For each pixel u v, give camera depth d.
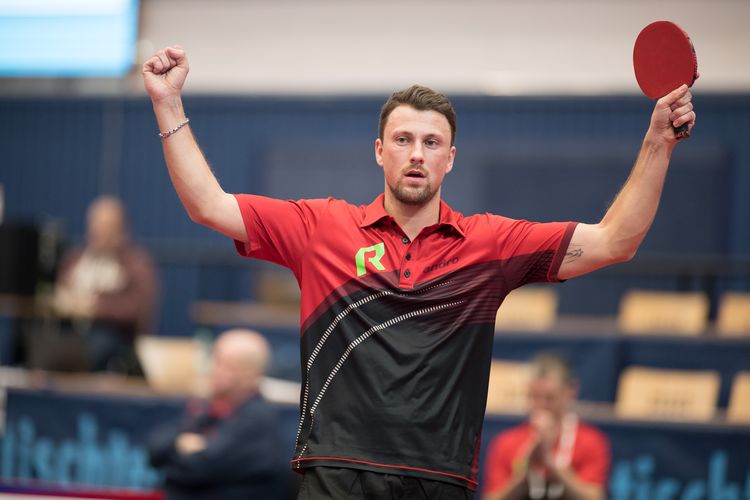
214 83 23.48
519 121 22.12
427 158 6.01
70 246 22.73
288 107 23.08
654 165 5.90
